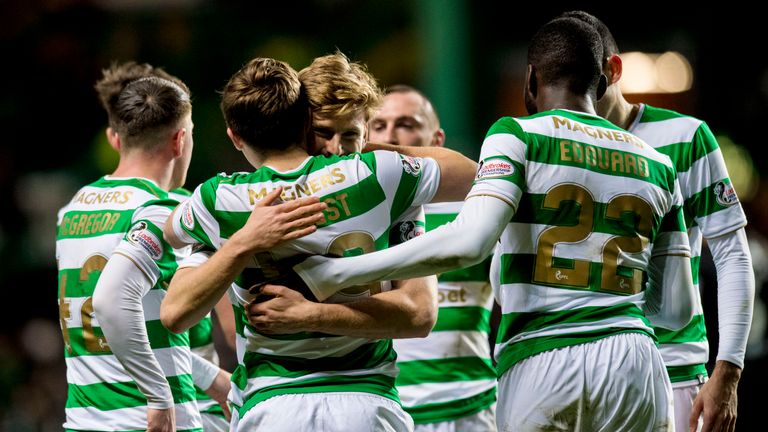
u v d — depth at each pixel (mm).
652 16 43688
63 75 43719
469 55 37781
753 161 38688
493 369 15555
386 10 43844
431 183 10836
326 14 44281
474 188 10727
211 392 13898
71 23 44469
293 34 44344
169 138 13812
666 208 11430
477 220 10383
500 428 11258
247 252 10125
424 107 16656
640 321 11086
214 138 41531
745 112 39750
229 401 11492
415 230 10891
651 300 11750
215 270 10234
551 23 11789
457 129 37281
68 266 13391
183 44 44219
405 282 10859
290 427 10289
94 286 12992
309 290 10445
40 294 34938
